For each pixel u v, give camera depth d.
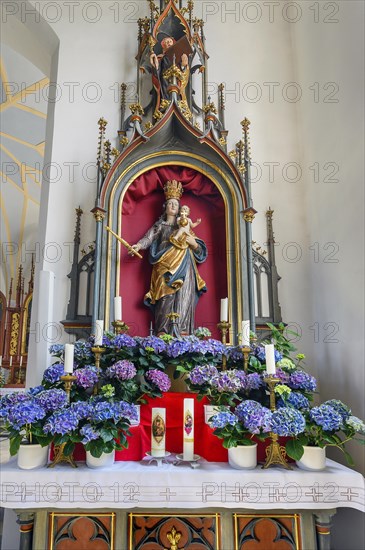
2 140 9.59
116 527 2.12
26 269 12.52
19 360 11.48
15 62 7.02
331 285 3.20
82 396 2.46
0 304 12.19
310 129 3.72
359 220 2.81
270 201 3.81
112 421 2.18
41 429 2.15
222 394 2.43
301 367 3.09
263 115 4.06
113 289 3.24
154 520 2.15
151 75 4.07
